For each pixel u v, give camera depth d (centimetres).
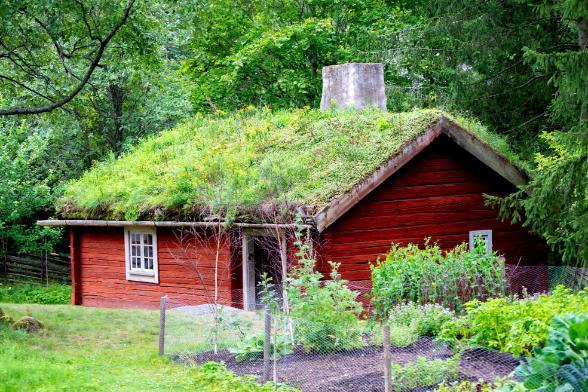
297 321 1101
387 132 1562
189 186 1636
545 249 1747
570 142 1438
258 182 1448
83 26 1631
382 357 1023
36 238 2775
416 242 1566
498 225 1677
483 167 1633
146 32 1738
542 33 1972
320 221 1377
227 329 1228
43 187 2703
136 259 1862
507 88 2108
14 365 1010
